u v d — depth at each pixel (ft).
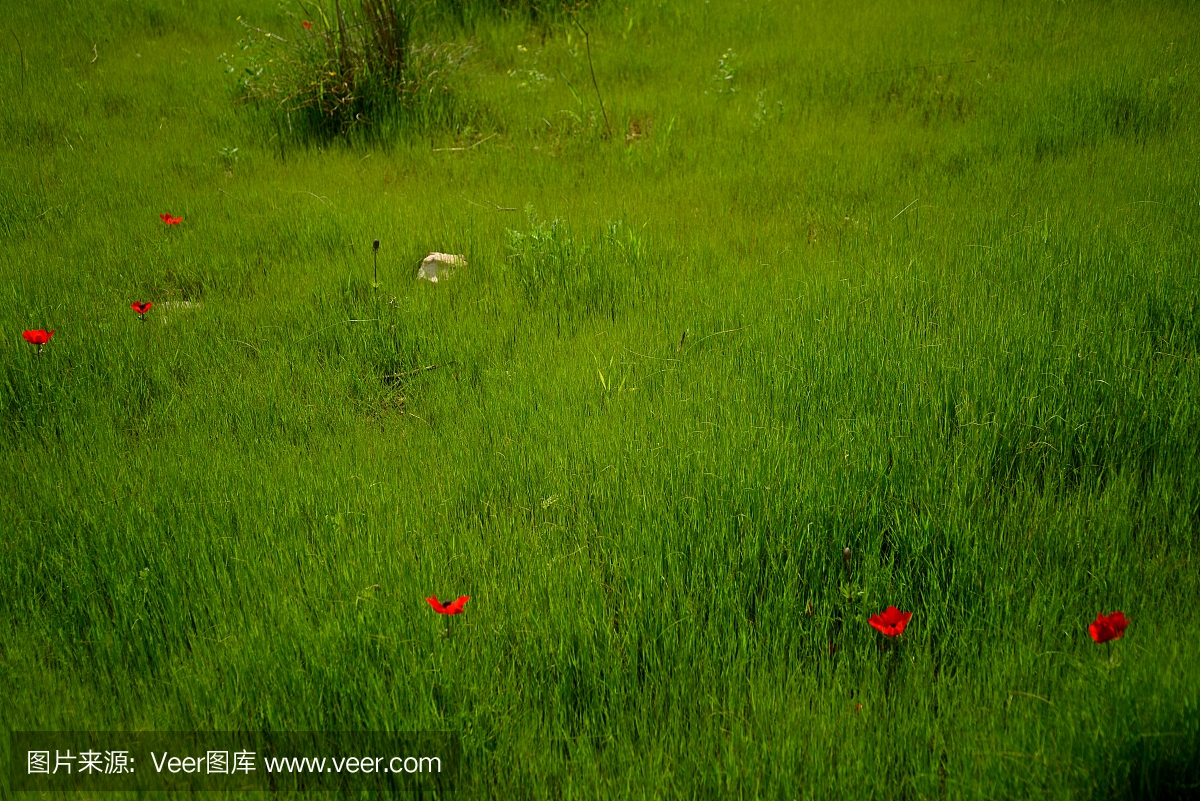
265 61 25.70
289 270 16.79
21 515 10.18
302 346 14.37
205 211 19.22
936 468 10.13
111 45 28.86
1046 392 11.18
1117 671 7.40
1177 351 11.93
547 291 15.56
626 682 8.05
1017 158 19.97
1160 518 9.50
